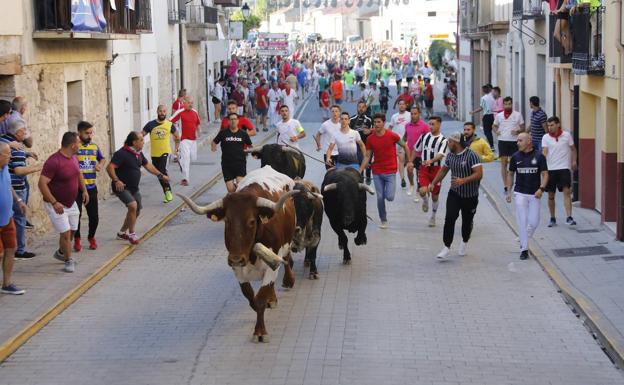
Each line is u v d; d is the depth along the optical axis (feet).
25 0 51.90
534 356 32.83
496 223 59.06
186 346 33.86
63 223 43.75
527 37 91.50
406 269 46.16
